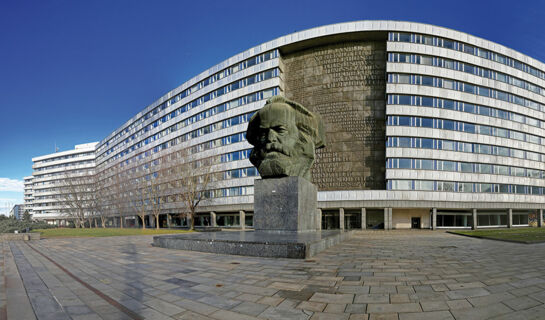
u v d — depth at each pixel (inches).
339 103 1780.3
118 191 2400.3
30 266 349.4
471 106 1753.2
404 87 1675.7
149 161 2353.6
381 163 1689.2
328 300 197.9
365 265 321.1
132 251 481.7
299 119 626.8
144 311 180.4
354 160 1716.3
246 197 1908.2
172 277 269.0
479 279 256.2
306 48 1893.5
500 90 1823.3
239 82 2028.8
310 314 173.0
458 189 1673.2
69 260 395.2
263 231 569.3
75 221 3368.6
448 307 183.3
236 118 2020.2
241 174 1955.0
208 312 177.8
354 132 1737.2
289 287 230.1
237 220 2017.7
